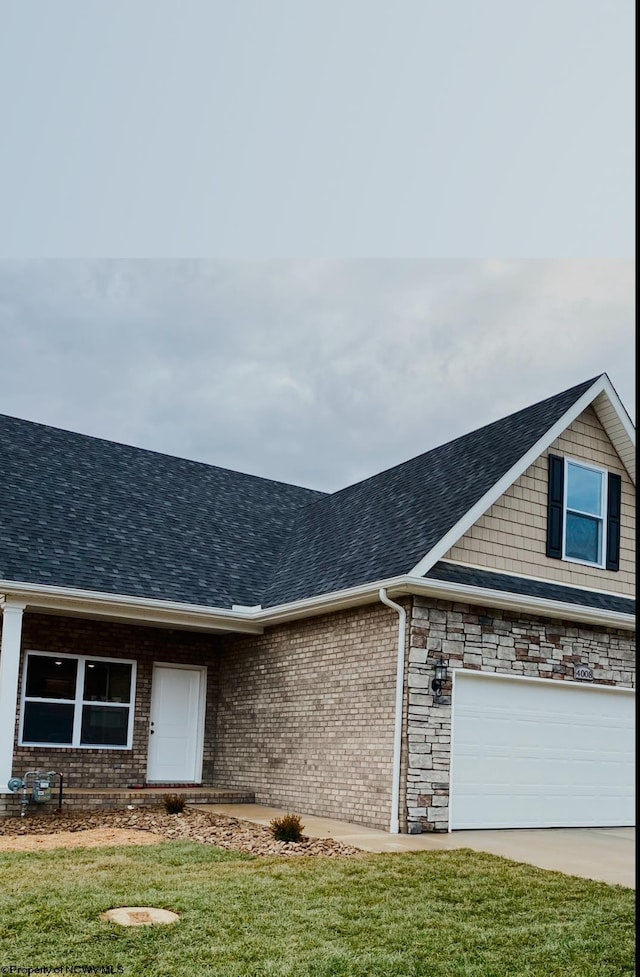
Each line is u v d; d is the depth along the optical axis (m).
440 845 11.02
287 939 6.58
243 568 17.50
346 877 8.68
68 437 19.50
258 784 15.41
